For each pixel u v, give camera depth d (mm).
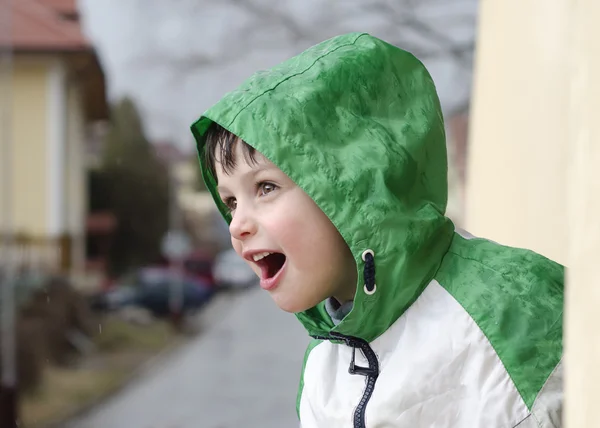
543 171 2037
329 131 1206
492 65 2842
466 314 1146
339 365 1329
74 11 15367
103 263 20344
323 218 1201
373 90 1266
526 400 1071
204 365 11836
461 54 8906
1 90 14641
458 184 8484
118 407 9141
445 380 1121
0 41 14789
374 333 1214
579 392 632
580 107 647
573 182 659
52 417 8742
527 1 2291
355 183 1167
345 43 1314
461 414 1105
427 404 1124
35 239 14898
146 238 23438
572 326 651
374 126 1229
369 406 1176
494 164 2742
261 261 1252
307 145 1181
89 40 15219
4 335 10312
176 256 23828
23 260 14273
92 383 10562
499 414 1072
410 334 1182
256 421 8086
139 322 16375
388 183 1198
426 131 1267
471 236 1391
